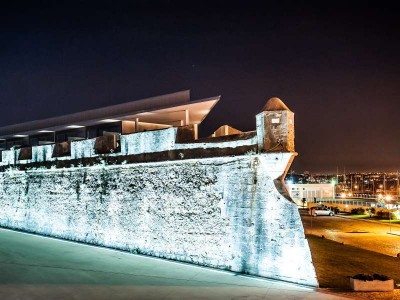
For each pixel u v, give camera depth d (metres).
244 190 13.45
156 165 16.02
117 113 22.61
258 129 13.16
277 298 10.63
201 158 14.53
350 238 27.22
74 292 10.86
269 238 12.70
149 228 15.90
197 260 14.32
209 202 14.27
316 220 41.47
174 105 19.39
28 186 22.12
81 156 19.00
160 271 13.36
